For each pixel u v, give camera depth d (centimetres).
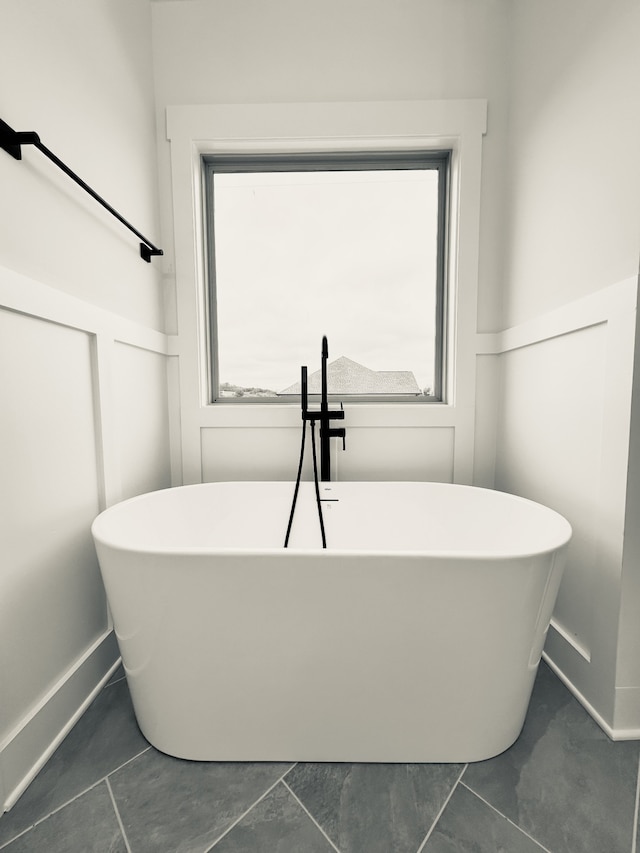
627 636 92
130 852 70
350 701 84
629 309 88
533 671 88
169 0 144
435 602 79
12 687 80
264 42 145
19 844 71
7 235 79
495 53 144
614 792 80
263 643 81
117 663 117
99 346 110
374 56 144
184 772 84
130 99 130
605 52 96
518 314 139
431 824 74
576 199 108
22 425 84
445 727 85
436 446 157
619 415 91
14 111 82
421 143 150
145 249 138
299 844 71
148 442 142
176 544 130
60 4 96
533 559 77
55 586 94
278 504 145
